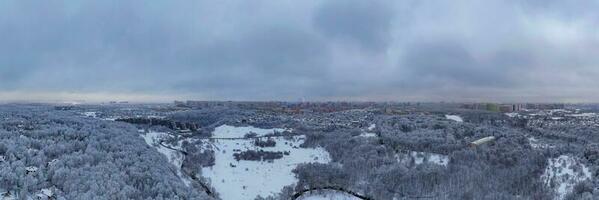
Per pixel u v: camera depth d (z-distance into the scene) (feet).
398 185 532.32
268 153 651.66
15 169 395.96
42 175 400.26
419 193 518.78
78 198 358.84
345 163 608.60
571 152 591.78
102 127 631.56
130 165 468.75
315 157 655.35
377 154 614.75
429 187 524.52
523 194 494.59
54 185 395.34
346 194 531.91
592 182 485.56
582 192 471.21
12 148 439.22
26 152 441.68
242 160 634.43
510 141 643.86
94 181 386.93
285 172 599.98
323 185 546.26
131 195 391.24
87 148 480.23
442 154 613.52
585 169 528.63
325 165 598.75
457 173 541.34
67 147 476.95
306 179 558.97
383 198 515.09
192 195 437.58
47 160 442.09
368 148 634.02
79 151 470.39
